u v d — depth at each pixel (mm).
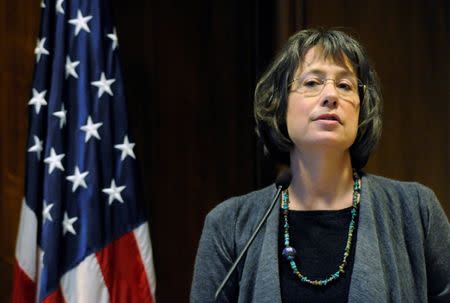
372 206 2516
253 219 2670
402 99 5520
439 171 5523
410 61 5566
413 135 5512
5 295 5004
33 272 4328
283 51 2717
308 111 2523
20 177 5137
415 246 2467
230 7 5793
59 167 4355
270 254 2463
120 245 4430
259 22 5777
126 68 5438
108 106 4555
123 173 4523
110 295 4336
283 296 2412
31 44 5238
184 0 5684
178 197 5535
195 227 5566
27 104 5191
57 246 4254
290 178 2680
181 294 5469
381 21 5551
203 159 5633
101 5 4676
